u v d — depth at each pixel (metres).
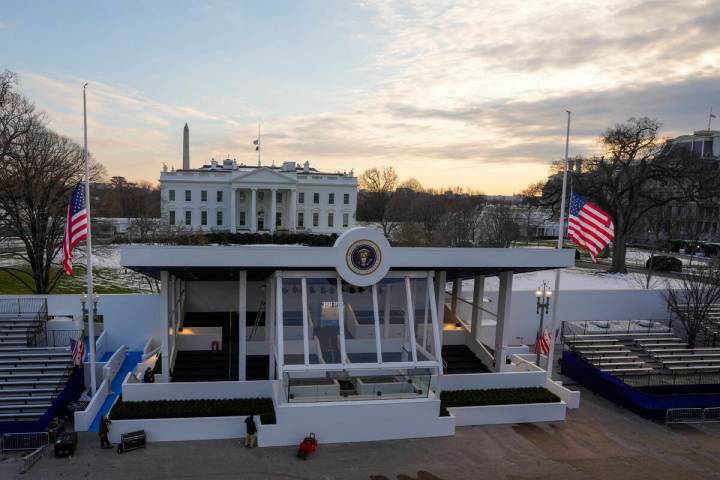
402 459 19.16
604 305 38.09
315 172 111.19
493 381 25.09
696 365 29.77
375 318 22.45
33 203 38.97
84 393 23.98
